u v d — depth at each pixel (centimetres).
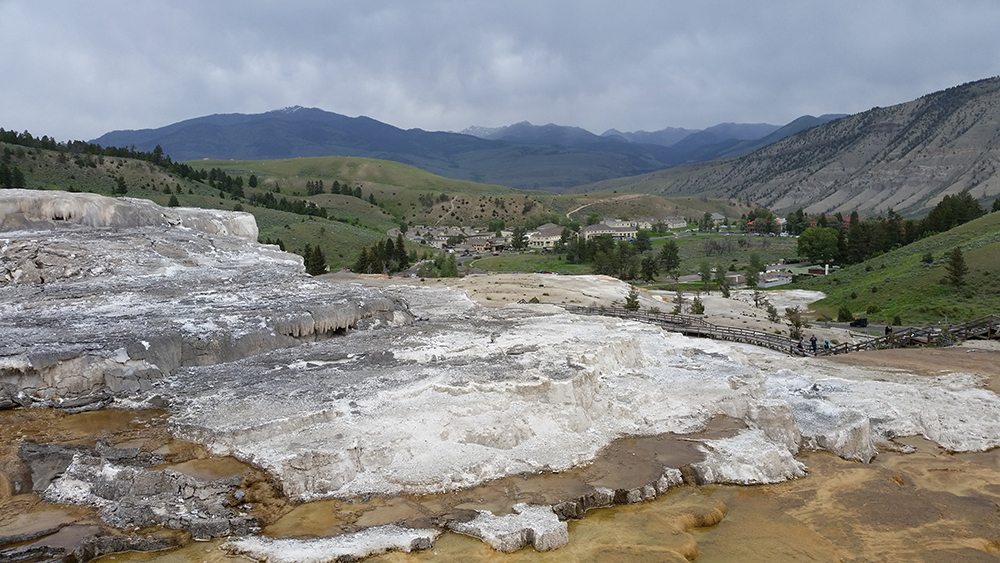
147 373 2495
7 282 3497
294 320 3062
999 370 3597
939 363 3775
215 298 3378
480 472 2034
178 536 1720
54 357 2356
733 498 2100
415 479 1967
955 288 6869
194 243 4394
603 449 2272
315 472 1928
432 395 2319
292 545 1669
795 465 2292
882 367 3691
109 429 2164
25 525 1745
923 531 1961
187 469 1936
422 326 3491
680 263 13288
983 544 1902
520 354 2817
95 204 4462
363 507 1859
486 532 1734
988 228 8881
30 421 2223
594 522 1886
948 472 2383
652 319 5412
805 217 19425
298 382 2478
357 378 2508
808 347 4759
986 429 2756
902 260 8944
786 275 11306
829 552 1830
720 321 6294
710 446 2311
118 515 1786
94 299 3219
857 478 2275
